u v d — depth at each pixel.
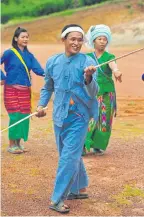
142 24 70.25
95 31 13.91
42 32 77.31
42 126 18.67
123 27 70.50
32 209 10.16
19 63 14.43
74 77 9.85
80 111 9.91
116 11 78.56
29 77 14.56
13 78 14.41
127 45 61.88
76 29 9.84
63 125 9.98
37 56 50.31
